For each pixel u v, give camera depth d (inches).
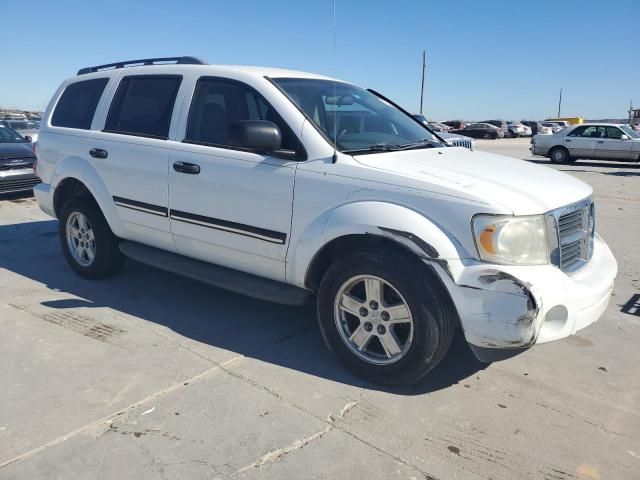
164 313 172.9
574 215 128.5
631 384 134.3
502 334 112.8
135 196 175.6
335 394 126.6
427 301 119.6
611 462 105.0
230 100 157.1
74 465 100.3
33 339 152.2
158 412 117.3
